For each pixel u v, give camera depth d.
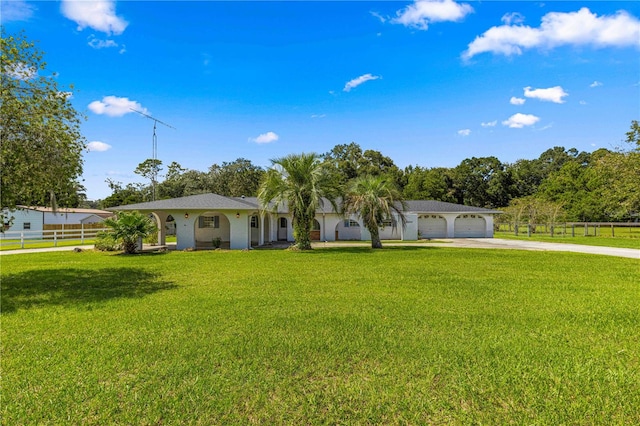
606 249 19.27
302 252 17.58
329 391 3.35
